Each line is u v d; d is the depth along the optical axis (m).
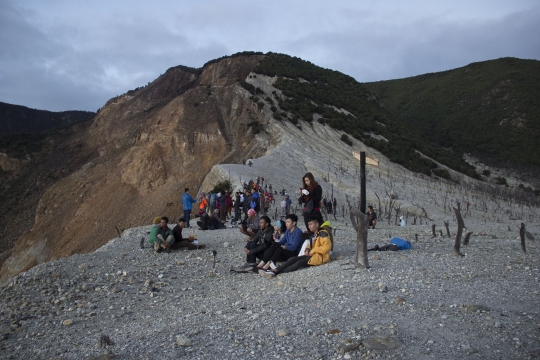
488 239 15.80
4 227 69.12
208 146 66.44
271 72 87.44
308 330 5.68
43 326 7.08
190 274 10.55
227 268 11.07
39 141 90.00
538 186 75.88
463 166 75.06
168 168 63.47
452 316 5.94
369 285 7.61
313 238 10.23
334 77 98.94
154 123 72.75
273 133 65.19
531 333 5.39
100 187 63.41
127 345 5.66
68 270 10.46
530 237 11.38
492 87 115.62
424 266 9.06
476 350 4.97
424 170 63.28
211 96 76.62
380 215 31.61
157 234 12.93
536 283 7.69
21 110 142.25
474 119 105.81
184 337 5.62
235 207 23.61
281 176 43.34
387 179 53.75
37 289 8.98
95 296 8.73
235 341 5.52
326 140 65.88
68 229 58.31
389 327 5.59
